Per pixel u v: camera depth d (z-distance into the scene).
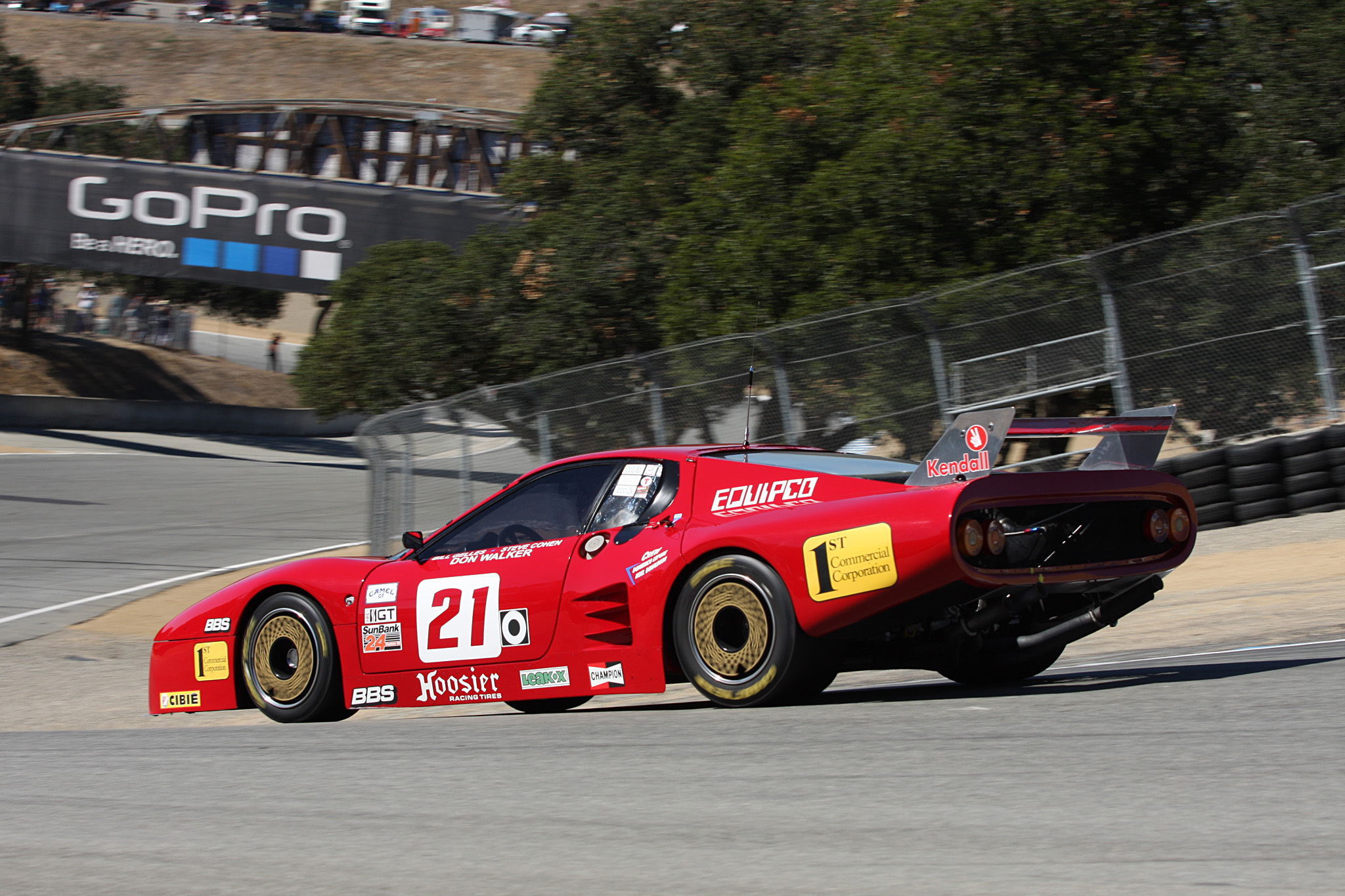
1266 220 29.19
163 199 80.44
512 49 188.62
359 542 46.81
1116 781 7.36
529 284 50.12
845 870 5.86
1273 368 29.11
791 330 30.34
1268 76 43.66
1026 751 8.45
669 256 48.78
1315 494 28.33
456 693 13.16
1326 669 11.68
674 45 57.34
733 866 6.05
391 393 53.53
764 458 12.74
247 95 178.75
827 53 53.38
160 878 6.43
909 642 12.09
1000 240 36.03
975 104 37.31
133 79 182.12
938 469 11.21
